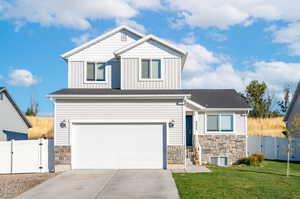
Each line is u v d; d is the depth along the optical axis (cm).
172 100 1797
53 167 1839
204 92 2628
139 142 1794
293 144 2486
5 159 1827
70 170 1761
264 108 5191
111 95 1770
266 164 2217
